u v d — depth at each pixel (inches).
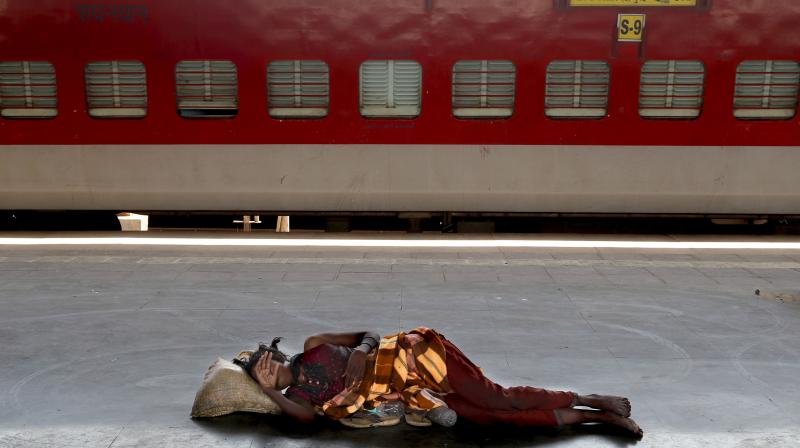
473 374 134.7
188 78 346.9
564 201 353.4
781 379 161.2
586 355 176.9
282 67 345.1
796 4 336.8
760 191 349.4
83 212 402.9
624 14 337.7
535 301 227.8
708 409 145.2
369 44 341.4
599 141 345.7
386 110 346.9
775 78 342.3
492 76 343.6
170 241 339.6
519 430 137.1
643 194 350.3
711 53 339.6
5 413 142.3
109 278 255.8
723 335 192.7
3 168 354.0
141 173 352.8
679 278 261.7
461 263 286.4
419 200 354.9
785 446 129.3
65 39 343.9
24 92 349.1
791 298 228.8
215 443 130.6
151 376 162.6
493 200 354.0
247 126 347.9
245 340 188.1
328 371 137.6
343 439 133.3
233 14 341.7
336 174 351.3
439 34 340.2
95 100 349.4
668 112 345.4
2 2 342.6
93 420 139.4
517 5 338.3
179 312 213.0
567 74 343.0
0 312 211.6
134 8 342.0
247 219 430.3
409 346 136.2
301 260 290.5
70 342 185.2
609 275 265.9
